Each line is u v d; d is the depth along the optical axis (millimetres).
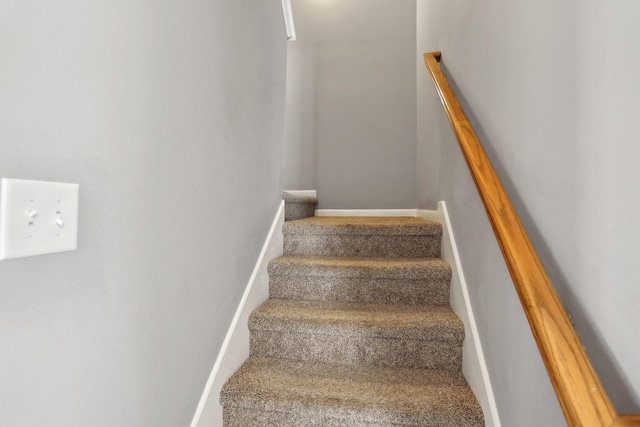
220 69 1162
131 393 733
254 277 1523
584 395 492
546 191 722
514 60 884
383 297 1641
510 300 902
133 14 723
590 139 579
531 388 781
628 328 495
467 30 1321
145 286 776
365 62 3049
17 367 492
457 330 1332
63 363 566
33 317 514
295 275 1697
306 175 3094
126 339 717
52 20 534
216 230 1148
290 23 2039
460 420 1085
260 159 1599
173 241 889
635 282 483
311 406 1134
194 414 1014
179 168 914
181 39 915
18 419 494
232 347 1282
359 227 1910
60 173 551
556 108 683
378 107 3018
